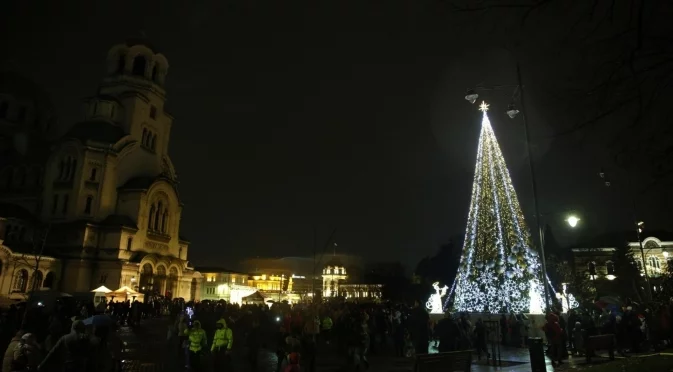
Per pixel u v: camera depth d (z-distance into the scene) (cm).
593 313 2897
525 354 2192
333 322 3034
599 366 1636
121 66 7725
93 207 6462
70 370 940
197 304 5344
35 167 7219
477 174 3031
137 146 7256
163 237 7169
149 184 6869
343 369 1850
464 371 1217
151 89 7731
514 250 2800
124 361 1956
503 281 2872
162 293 6869
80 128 6950
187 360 1797
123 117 7275
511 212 2869
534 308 2825
